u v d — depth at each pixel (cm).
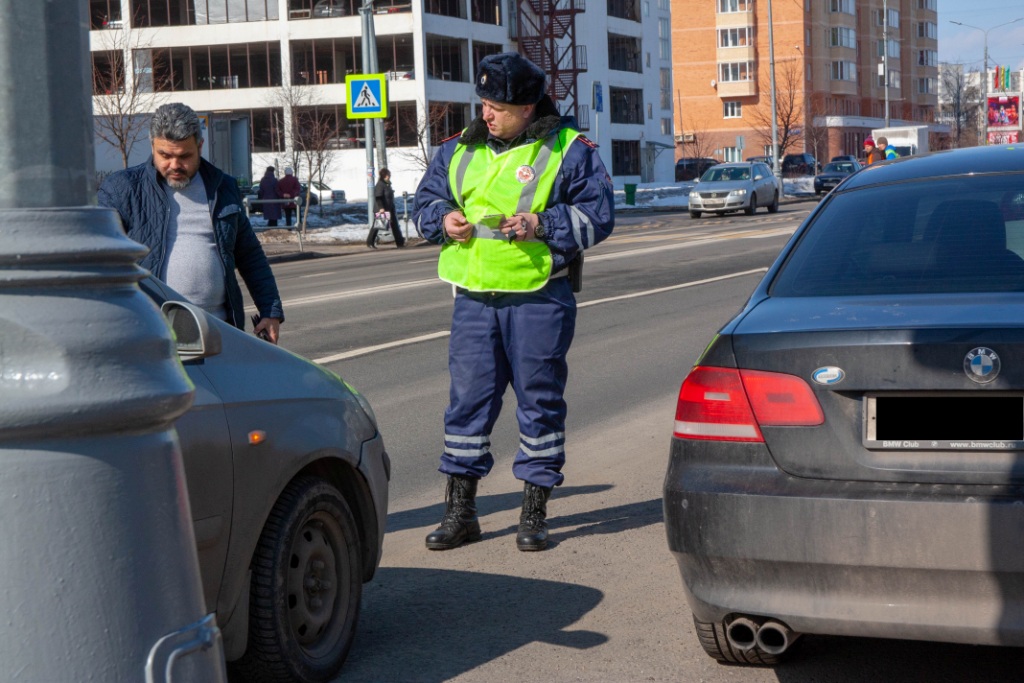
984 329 333
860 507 333
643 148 8850
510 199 524
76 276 196
